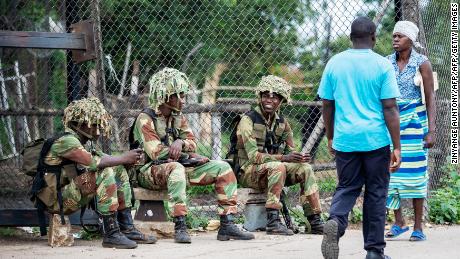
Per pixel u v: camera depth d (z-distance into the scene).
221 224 20.30
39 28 28.17
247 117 21.50
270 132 21.55
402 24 19.89
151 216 20.55
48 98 27.91
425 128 20.08
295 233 21.77
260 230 22.11
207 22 30.84
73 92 22.56
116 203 18.86
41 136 25.62
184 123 20.72
